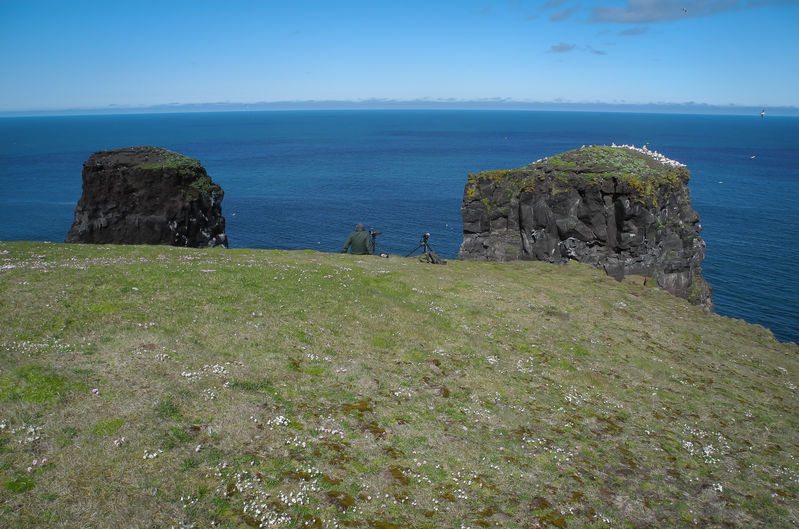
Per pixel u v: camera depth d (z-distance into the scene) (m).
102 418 11.19
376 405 14.48
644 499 12.26
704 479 13.84
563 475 12.66
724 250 94.81
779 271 82.69
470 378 17.94
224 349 16.17
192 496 9.34
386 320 22.34
